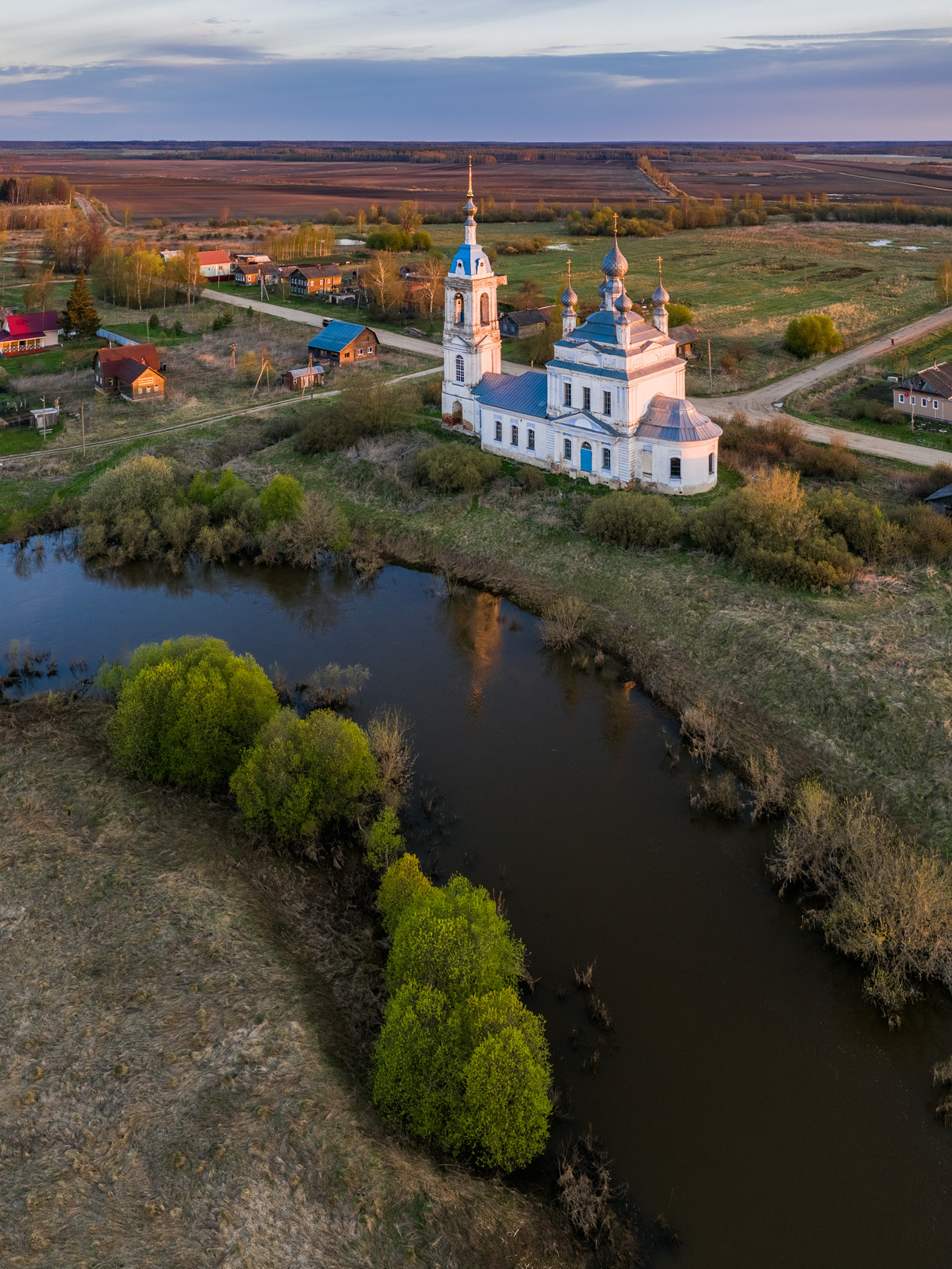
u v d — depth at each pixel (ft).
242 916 165.07
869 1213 126.21
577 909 175.11
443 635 270.46
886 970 157.89
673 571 277.44
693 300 626.64
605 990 158.71
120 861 176.65
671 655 249.34
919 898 157.58
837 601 253.85
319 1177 122.21
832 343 486.79
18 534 333.42
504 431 352.69
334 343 487.20
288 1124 128.67
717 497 312.29
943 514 290.76
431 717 232.32
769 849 188.96
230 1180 121.60
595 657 255.91
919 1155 133.18
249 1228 116.37
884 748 204.64
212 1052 139.44
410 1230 117.39
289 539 312.71
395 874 161.48
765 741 216.13
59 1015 145.89
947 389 383.04
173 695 195.62
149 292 627.05
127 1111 131.03
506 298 625.41
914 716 207.92
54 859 177.06
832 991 158.71
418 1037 129.90
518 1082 124.67
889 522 278.46
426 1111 127.54
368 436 382.63
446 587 296.92
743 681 233.76
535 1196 127.34
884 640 233.76
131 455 375.45
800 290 654.12
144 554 318.86
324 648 263.90
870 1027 152.35
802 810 184.96
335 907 173.68
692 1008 155.43
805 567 257.75
